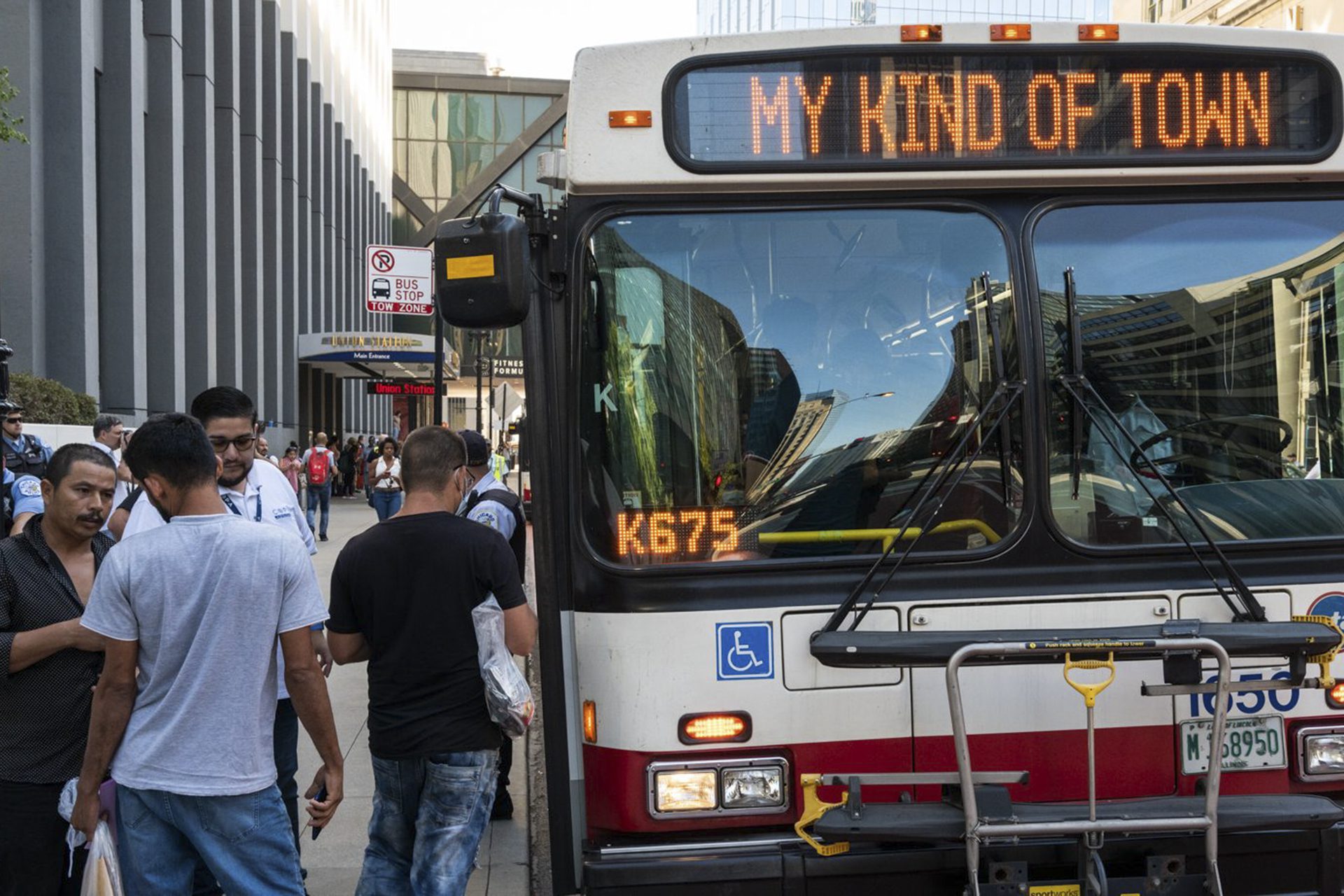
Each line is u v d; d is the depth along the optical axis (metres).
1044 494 3.97
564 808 4.01
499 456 24.58
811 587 3.92
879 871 3.70
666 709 3.87
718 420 3.99
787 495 3.97
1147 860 3.64
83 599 4.07
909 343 4.04
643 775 3.85
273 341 29.08
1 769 3.95
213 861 3.53
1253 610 3.91
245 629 3.55
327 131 38.44
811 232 4.06
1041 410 4.00
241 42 26.70
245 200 26.81
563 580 4.02
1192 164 4.10
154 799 3.50
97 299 17.91
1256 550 4.03
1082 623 3.96
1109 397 4.06
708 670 3.88
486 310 3.84
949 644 3.60
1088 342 4.07
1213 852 3.49
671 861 3.75
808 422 4.00
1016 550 3.96
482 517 6.09
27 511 6.45
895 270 4.06
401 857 4.07
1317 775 3.97
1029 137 4.08
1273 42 4.15
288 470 24.08
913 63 4.07
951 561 3.94
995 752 3.88
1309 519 4.11
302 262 33.72
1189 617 4.00
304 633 3.66
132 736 3.53
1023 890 3.62
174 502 3.61
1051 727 3.90
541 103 67.75
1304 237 4.20
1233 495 4.07
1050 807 3.66
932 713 3.89
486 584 3.99
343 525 24.89
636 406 4.00
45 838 3.99
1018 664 3.88
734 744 3.86
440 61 73.00
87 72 17.42
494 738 3.98
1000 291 4.05
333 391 40.38
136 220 19.38
